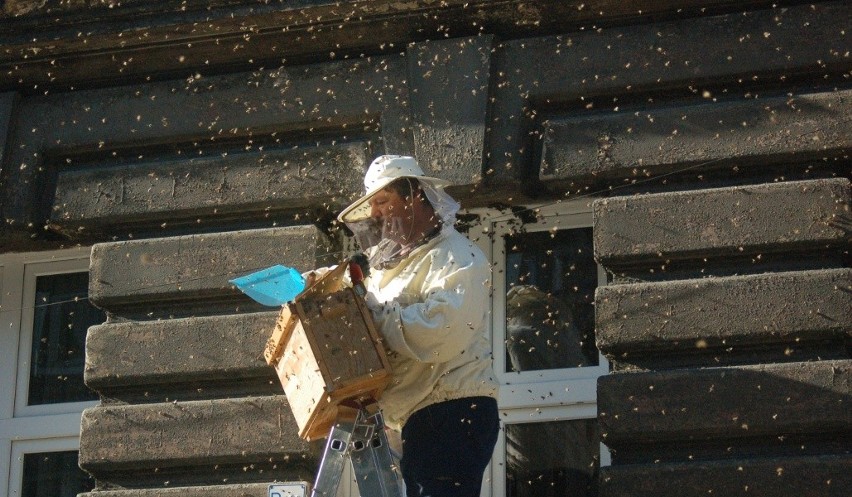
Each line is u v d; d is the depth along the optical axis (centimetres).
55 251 1738
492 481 1533
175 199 1617
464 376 1210
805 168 1467
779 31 1487
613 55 1523
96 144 1661
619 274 1475
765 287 1412
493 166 1521
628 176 1498
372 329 1147
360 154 1577
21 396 1711
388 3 1558
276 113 1611
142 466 1539
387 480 1148
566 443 1532
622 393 1409
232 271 1571
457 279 1197
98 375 1570
